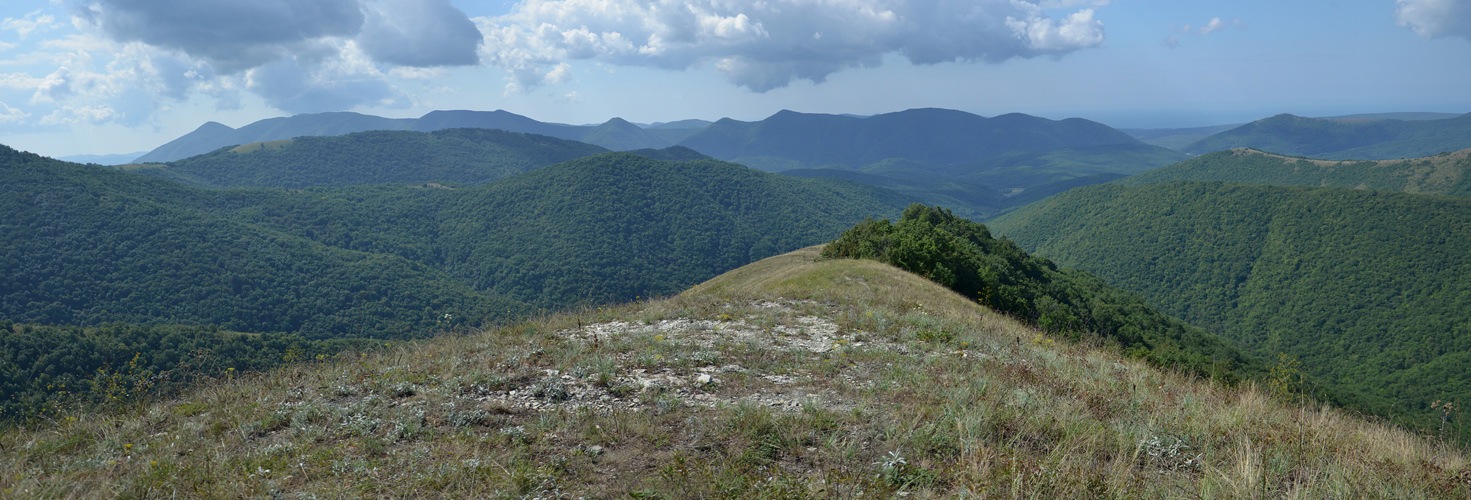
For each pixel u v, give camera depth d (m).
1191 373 10.38
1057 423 6.36
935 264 35.06
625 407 7.37
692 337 11.48
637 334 11.59
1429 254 177.00
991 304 32.69
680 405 7.36
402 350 10.68
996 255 54.75
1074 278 81.50
